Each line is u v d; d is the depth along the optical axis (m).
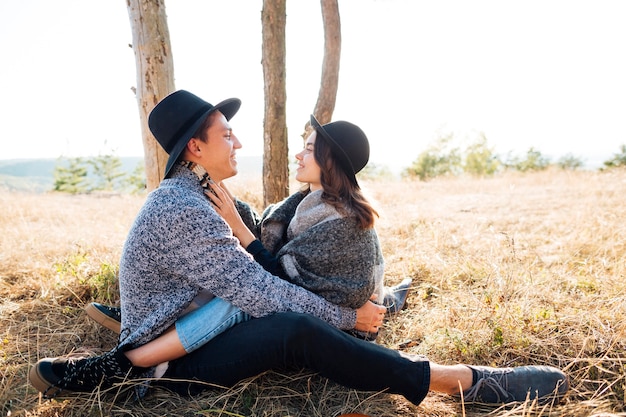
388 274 3.44
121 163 23.78
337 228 2.05
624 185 7.54
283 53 3.61
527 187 9.00
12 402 1.91
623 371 2.02
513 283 2.82
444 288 3.19
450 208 6.38
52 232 4.87
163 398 1.92
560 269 3.27
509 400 1.86
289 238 2.23
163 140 1.99
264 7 3.52
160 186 1.97
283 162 3.79
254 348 1.77
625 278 2.98
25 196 8.84
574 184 8.66
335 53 4.04
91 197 10.85
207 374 1.87
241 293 1.80
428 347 2.35
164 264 1.83
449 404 1.93
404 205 6.82
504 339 2.29
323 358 1.74
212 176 2.08
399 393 1.81
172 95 1.98
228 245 1.82
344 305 2.05
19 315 2.84
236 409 1.86
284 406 1.88
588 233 4.20
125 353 1.86
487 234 4.55
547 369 1.93
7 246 4.16
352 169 2.14
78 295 3.07
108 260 3.48
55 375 1.81
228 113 2.21
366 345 1.79
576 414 1.80
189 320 1.88
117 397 1.90
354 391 1.98
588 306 2.62
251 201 6.00
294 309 1.87
